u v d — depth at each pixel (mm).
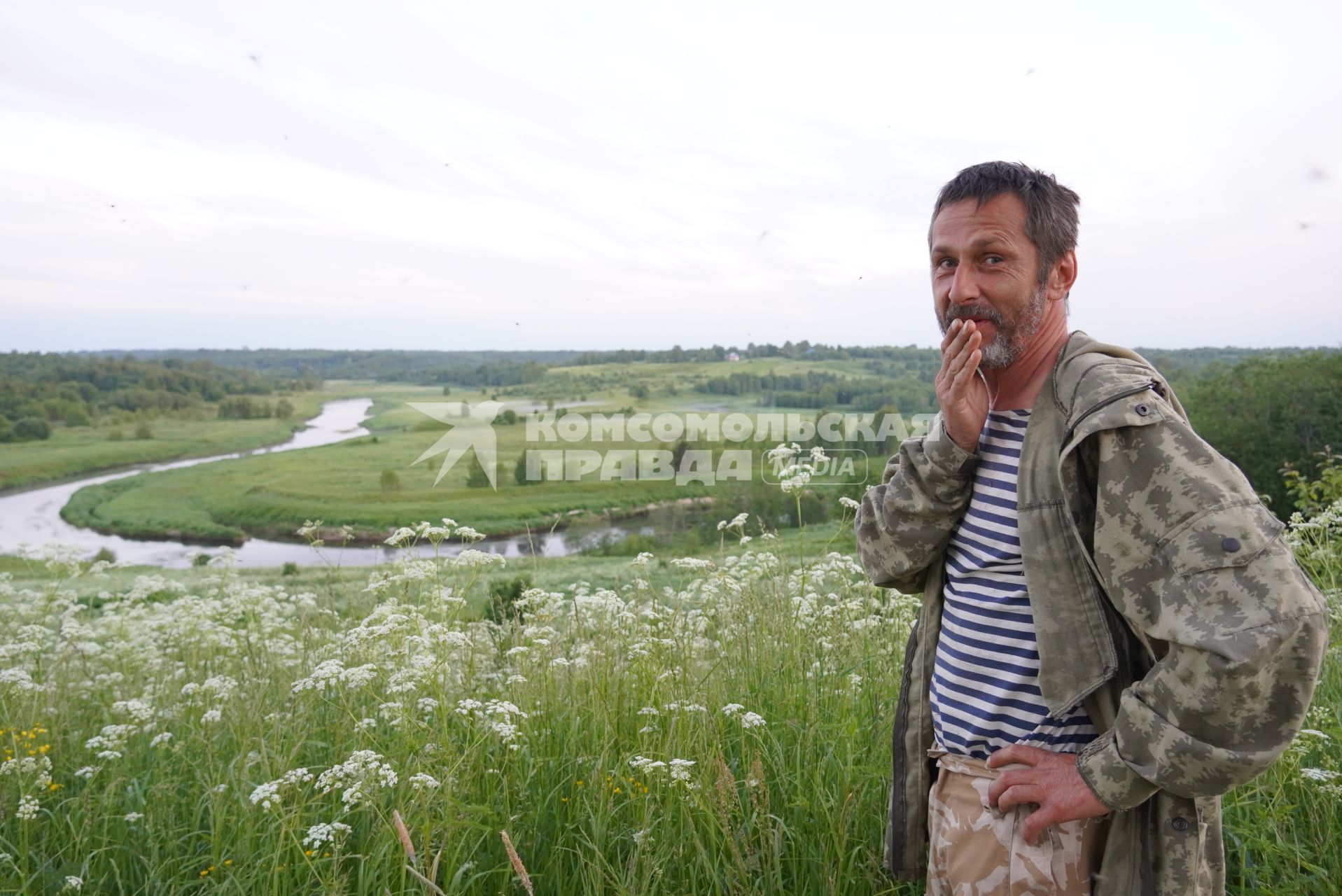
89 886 2789
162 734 3666
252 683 4195
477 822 2625
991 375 1989
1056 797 1683
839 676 3727
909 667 2234
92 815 3135
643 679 3578
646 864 2418
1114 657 1689
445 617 4043
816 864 2592
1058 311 1970
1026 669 1815
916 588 2215
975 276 1878
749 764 2982
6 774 3199
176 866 2887
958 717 1931
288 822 2678
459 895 2430
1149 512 1585
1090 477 1730
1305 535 4766
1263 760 1441
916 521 2031
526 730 3221
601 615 4508
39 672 4777
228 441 142125
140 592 6766
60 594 6102
